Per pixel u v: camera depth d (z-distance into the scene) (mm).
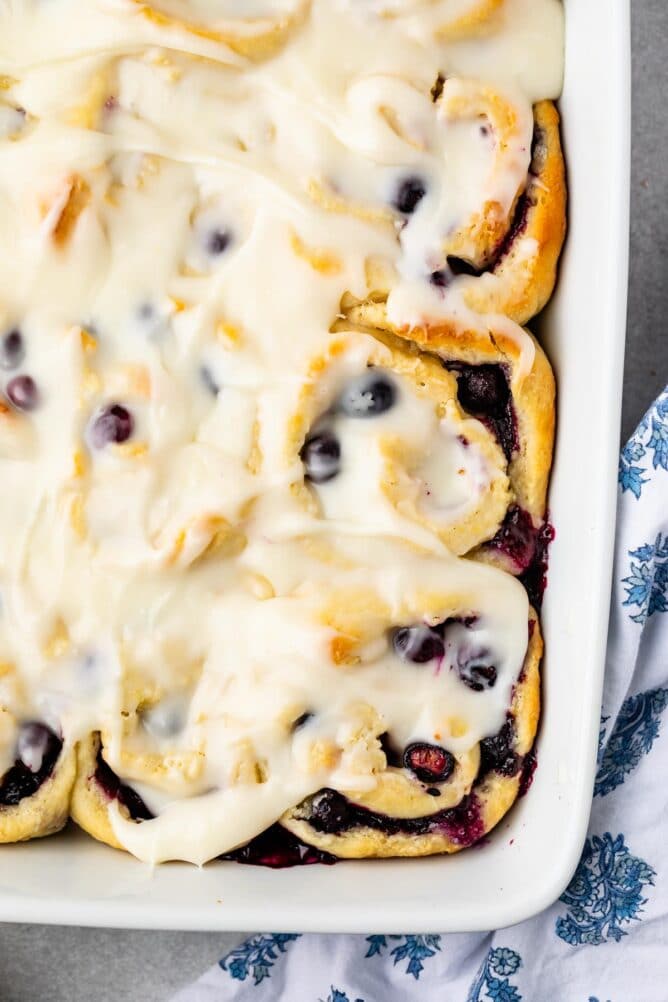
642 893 692
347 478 655
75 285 651
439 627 655
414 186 655
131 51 651
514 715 659
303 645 644
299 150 654
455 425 655
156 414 648
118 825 656
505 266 660
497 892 643
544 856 644
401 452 651
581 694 639
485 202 652
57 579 648
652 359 737
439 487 658
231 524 646
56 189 648
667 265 736
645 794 694
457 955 712
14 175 652
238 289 652
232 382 651
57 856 661
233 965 719
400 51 656
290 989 717
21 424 649
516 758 661
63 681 651
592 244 649
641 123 734
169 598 650
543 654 664
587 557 640
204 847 650
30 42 654
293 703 645
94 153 651
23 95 654
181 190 659
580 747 637
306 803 655
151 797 660
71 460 646
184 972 729
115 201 654
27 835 657
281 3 657
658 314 737
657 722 697
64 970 730
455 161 658
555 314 669
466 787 656
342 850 659
